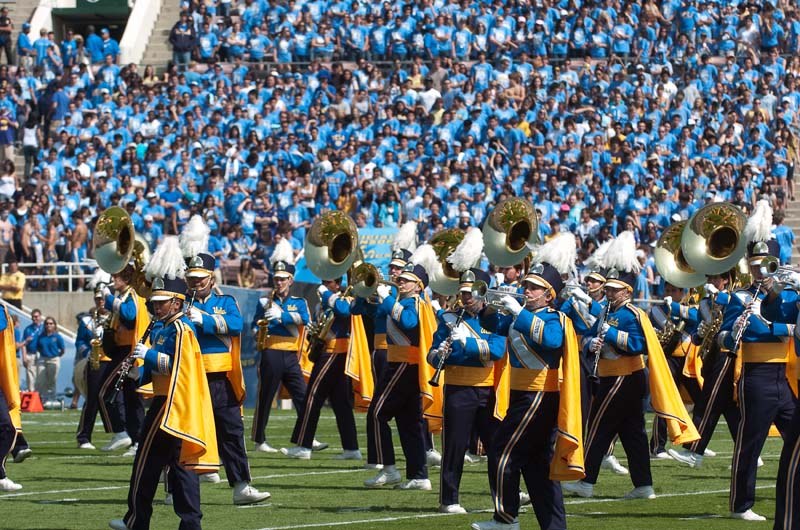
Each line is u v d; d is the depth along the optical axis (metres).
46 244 69.25
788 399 27.36
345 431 39.09
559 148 69.81
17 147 80.00
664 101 72.88
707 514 28.05
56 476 35.19
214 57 84.44
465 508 29.20
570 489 31.11
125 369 24.48
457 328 27.27
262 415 40.91
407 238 38.31
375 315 34.84
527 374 24.02
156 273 24.84
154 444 24.25
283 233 65.00
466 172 67.75
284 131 75.06
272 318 39.78
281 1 86.81
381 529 26.14
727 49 78.31
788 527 23.47
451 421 28.16
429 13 83.06
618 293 30.11
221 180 70.88
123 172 73.81
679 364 39.06
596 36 79.81
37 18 94.06
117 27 100.75
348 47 84.38
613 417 30.59
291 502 30.19
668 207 64.44
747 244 28.59
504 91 75.44
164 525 27.16
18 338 63.81
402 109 74.81
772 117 72.56
